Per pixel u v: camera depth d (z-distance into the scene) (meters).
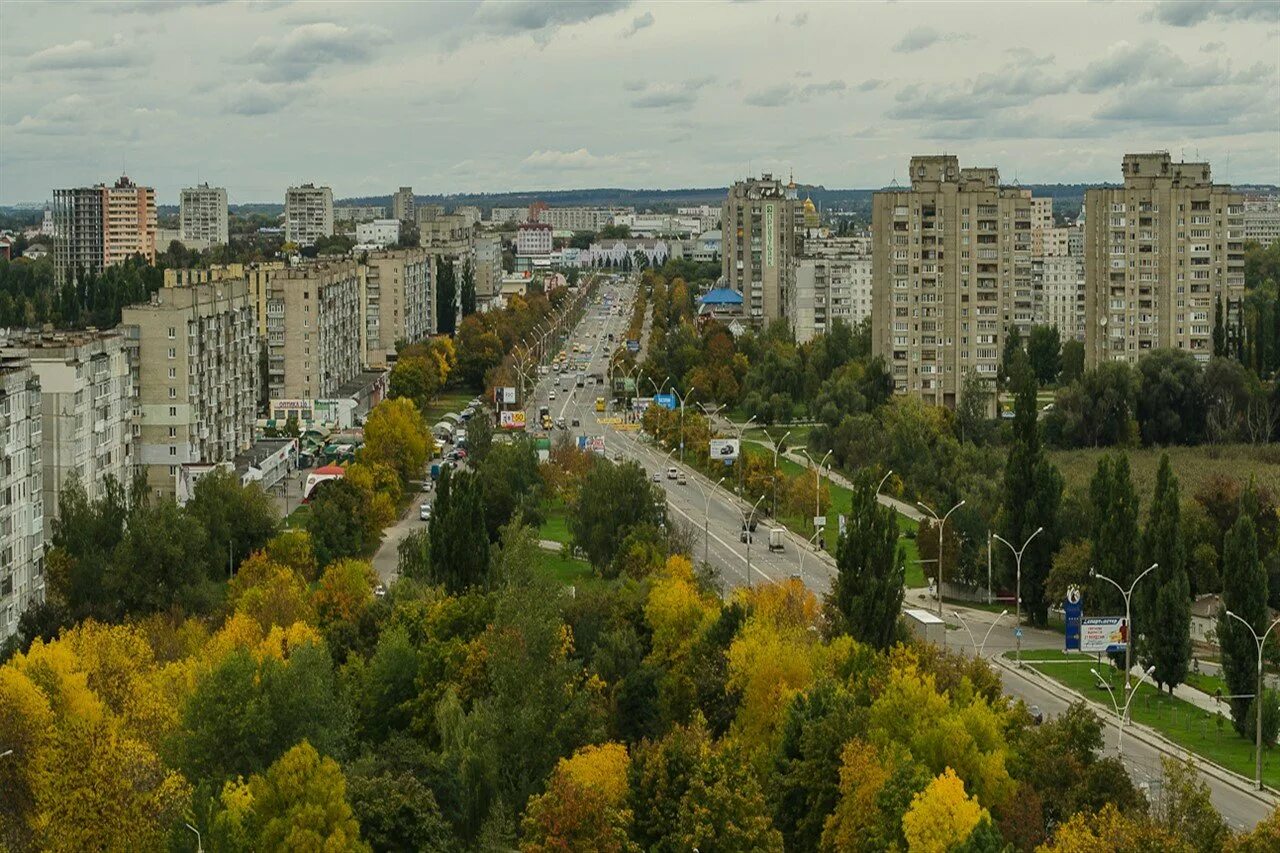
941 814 151.88
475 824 176.88
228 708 180.75
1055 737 176.75
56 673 185.25
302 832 152.50
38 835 159.75
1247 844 150.75
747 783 163.25
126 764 165.88
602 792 162.62
